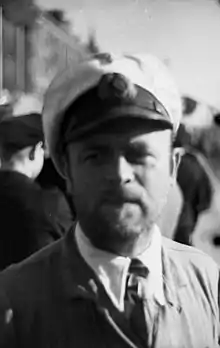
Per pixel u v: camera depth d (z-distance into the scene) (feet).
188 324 2.94
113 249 2.89
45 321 2.91
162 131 2.81
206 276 3.10
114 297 2.90
